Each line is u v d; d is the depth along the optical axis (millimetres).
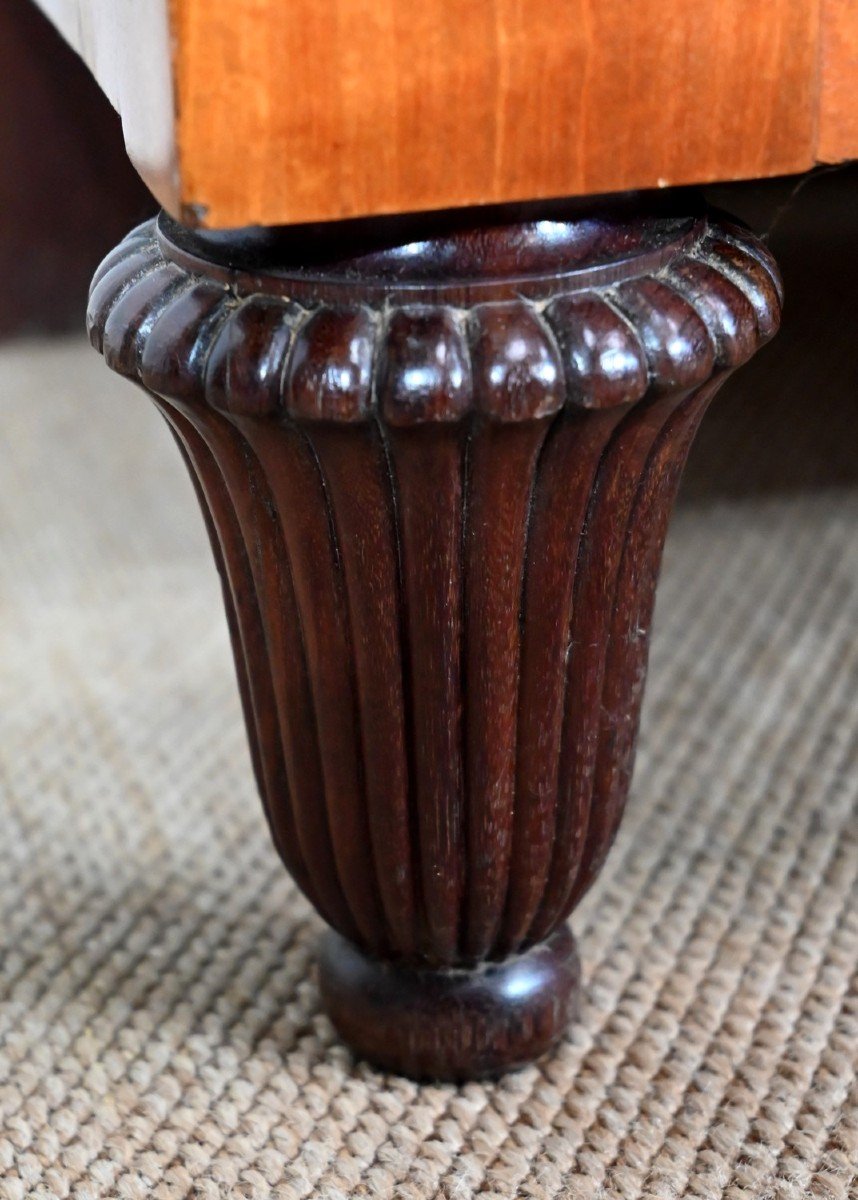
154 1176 542
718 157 463
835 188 657
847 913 613
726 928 609
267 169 446
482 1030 552
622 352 474
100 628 765
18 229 1067
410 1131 550
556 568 500
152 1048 577
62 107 1024
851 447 918
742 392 974
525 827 524
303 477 489
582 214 484
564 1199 532
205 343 483
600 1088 560
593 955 600
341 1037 571
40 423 1001
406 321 472
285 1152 547
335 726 516
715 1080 560
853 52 462
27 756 690
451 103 449
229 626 545
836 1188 532
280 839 548
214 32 438
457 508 487
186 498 910
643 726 697
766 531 836
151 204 642
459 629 500
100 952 609
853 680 720
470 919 534
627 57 454
